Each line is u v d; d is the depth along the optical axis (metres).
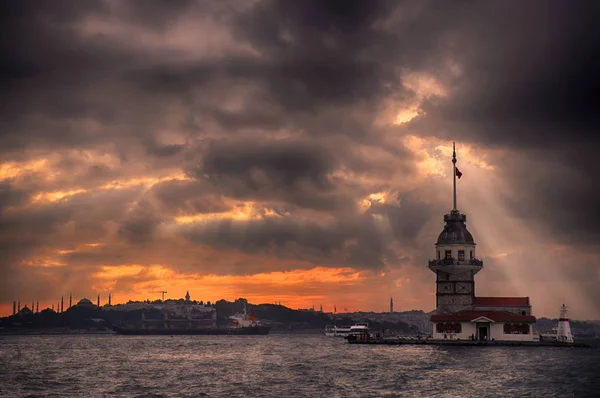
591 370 129.50
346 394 102.12
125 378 129.62
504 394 100.19
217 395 102.75
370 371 133.00
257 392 105.56
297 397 99.62
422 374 125.81
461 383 112.50
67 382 122.69
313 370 138.50
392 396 99.69
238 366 156.88
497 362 147.50
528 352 178.00
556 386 107.56
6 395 105.12
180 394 104.38
